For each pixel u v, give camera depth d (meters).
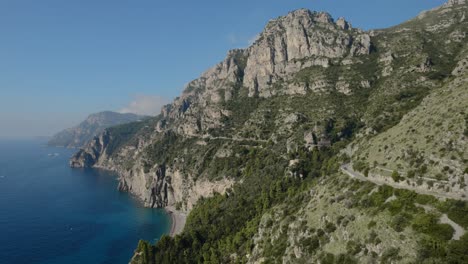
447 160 83.62
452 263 63.34
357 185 100.12
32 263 169.50
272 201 153.88
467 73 112.38
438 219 71.69
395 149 102.12
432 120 100.69
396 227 75.81
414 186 85.31
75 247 192.00
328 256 85.88
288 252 100.88
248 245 126.06
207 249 151.62
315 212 103.81
